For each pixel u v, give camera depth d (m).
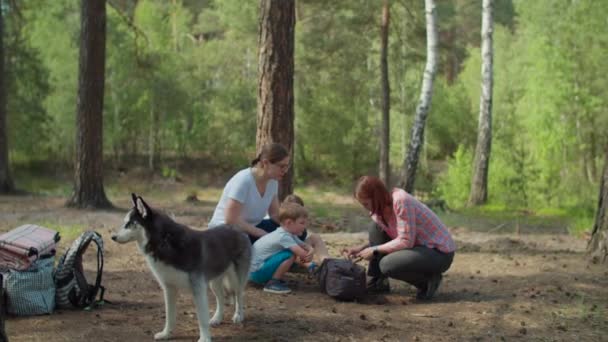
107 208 16.11
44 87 26.28
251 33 30.47
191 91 33.00
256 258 6.50
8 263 5.44
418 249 6.07
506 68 35.84
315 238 6.95
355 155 32.91
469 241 11.16
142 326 5.20
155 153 35.09
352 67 26.48
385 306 6.05
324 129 31.66
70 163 32.22
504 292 6.54
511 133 27.61
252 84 32.91
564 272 7.47
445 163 38.19
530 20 25.97
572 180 22.41
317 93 30.64
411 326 5.32
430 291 6.23
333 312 5.76
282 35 9.09
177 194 26.69
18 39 25.50
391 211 6.28
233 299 5.98
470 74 39.47
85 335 4.91
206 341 4.57
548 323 5.41
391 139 35.06
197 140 33.34
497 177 22.36
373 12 24.27
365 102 32.38
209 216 16.06
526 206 21.56
